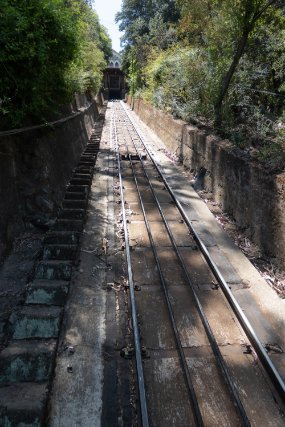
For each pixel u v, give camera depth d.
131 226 9.37
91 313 5.91
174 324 5.77
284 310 6.19
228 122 13.05
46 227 8.27
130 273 6.98
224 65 13.95
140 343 5.39
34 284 6.23
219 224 9.66
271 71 13.82
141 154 17.34
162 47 30.33
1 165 7.18
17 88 7.05
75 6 13.05
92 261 7.44
